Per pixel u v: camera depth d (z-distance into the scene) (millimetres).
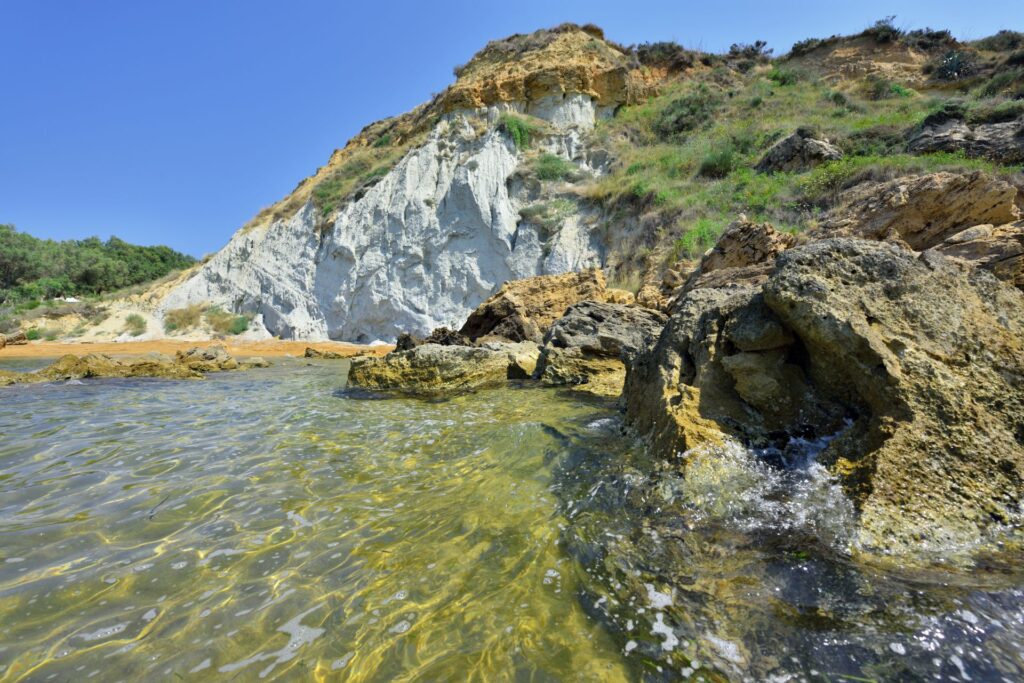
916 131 16531
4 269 44750
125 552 2822
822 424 3482
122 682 1868
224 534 3039
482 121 26109
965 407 2932
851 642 1862
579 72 26500
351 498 3582
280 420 6434
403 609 2277
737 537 2605
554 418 5699
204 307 28750
